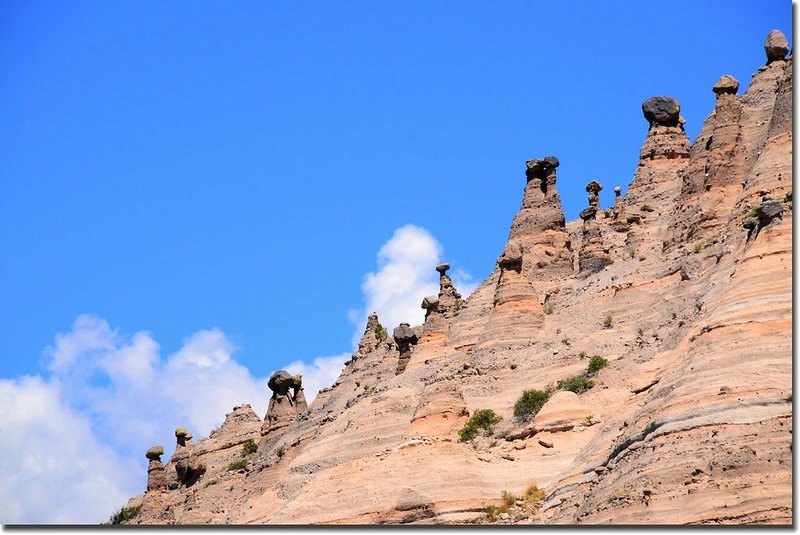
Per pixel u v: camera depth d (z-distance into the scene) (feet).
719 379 251.19
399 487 302.86
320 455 373.61
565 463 302.25
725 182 380.37
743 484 225.97
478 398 356.18
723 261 343.26
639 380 321.73
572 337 364.79
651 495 233.55
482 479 300.81
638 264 388.16
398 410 372.99
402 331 429.79
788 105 360.69
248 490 419.33
